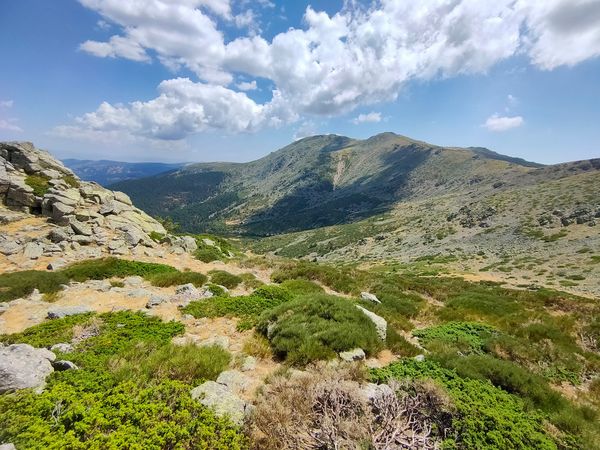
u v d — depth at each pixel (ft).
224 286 64.64
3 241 77.15
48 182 106.42
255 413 20.75
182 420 19.10
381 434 19.15
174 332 37.63
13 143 112.37
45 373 24.91
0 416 18.28
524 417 24.52
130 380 23.48
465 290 84.33
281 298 52.95
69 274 64.39
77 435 17.54
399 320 51.19
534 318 59.47
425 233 433.48
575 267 185.26
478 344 43.47
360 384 26.35
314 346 32.55
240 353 33.09
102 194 112.88
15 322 42.55
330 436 18.26
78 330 36.94
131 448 16.16
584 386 36.99
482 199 482.28
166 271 73.67
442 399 22.79
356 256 438.81
